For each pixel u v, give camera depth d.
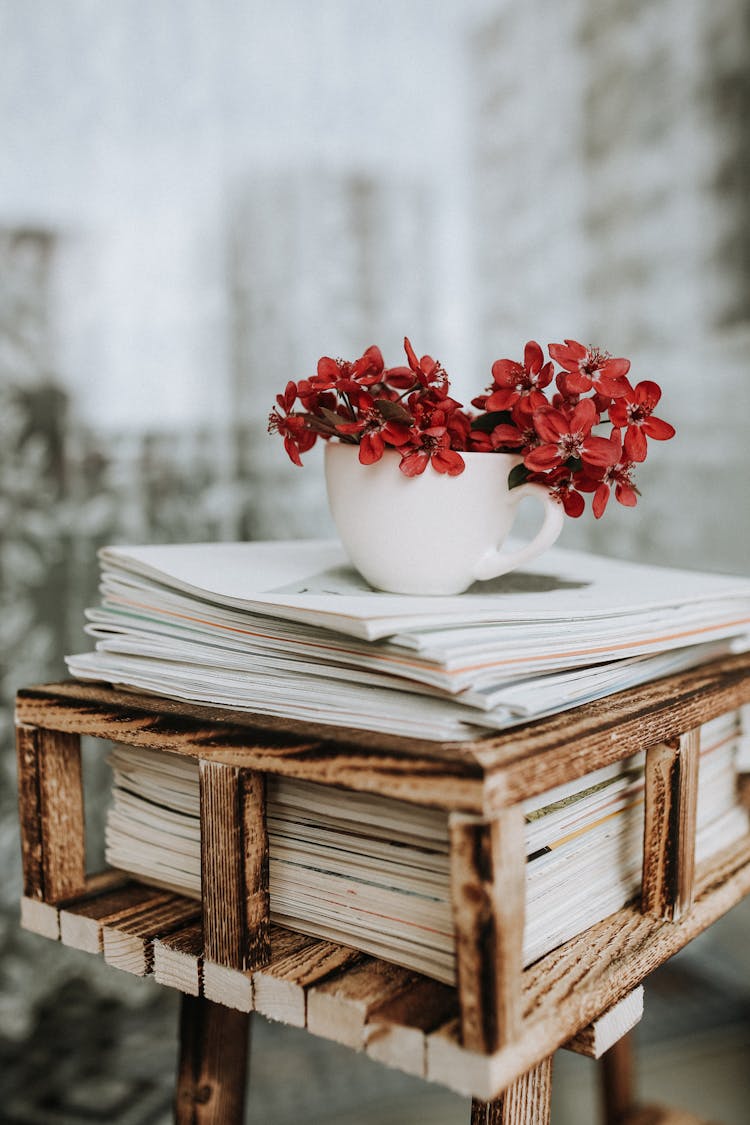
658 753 0.72
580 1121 1.32
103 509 1.45
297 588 0.69
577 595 0.72
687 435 1.62
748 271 1.52
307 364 1.54
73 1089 1.34
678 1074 1.39
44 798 0.75
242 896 0.67
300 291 1.52
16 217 1.36
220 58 1.45
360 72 1.53
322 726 0.65
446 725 0.62
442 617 0.63
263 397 1.52
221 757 0.66
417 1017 0.62
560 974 0.66
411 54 1.56
